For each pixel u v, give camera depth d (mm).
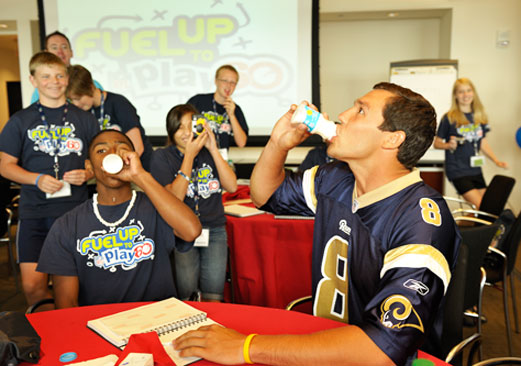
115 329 1056
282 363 877
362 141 1040
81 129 2455
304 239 2441
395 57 6773
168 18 5328
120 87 5441
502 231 2721
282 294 2521
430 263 936
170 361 902
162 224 1598
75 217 1530
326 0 6145
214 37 5316
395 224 1045
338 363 850
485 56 6102
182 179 2199
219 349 921
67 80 2396
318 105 5250
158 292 1601
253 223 2514
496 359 1182
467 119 4633
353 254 1142
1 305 3232
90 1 5301
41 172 2387
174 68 5406
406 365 902
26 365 934
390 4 6074
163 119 5492
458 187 4730
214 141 2338
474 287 2049
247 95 5359
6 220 3525
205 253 2385
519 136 5227
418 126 1017
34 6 6309
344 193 1208
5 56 9430
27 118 2344
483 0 5980
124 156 1509
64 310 1221
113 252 1532
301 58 5199
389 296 896
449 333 1477
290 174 1349
